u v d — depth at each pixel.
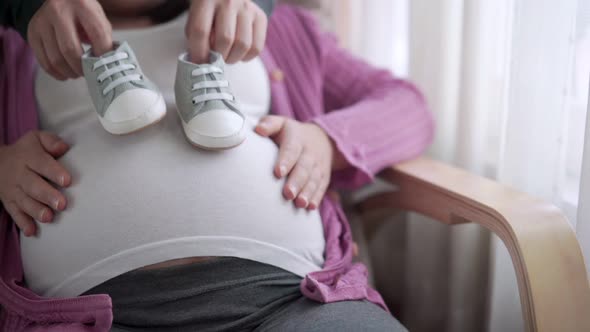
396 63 1.32
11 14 0.91
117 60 0.79
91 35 0.81
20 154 0.84
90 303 0.73
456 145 1.10
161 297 0.77
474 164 1.08
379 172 1.08
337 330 0.73
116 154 0.81
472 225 1.07
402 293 1.32
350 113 1.01
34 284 0.81
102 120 0.78
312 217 0.88
